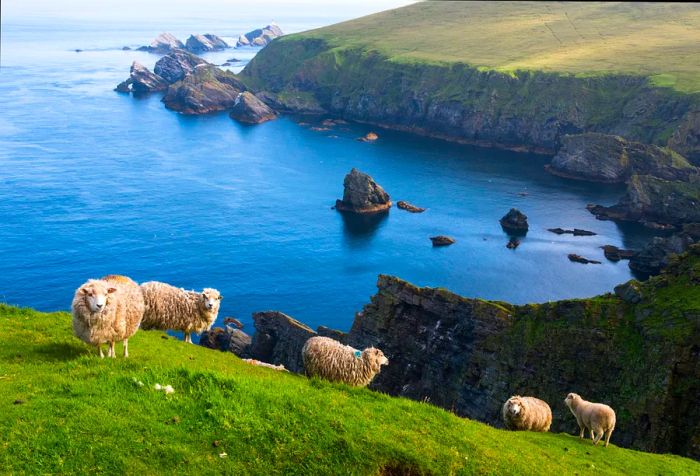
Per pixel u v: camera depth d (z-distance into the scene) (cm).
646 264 11469
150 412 1688
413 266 11800
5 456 1436
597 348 5775
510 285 11000
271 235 13125
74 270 10731
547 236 13388
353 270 11575
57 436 1524
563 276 11350
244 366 2686
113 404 1688
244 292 10575
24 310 2767
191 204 14775
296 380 2520
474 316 6712
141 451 1543
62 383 1770
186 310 2933
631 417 5238
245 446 1652
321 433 1755
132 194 15200
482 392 6431
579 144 18012
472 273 11494
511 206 15412
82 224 12938
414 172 18425
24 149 18662
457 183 17375
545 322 6225
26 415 1576
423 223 14150
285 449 1677
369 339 7688
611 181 17388
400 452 1777
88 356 2100
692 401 5034
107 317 2053
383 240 13088
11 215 13175
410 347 7369
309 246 12650
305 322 9712
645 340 5500
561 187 17075
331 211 14838
